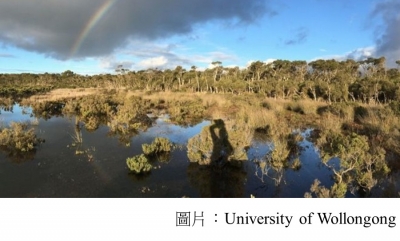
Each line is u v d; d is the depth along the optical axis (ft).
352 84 96.73
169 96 103.30
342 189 24.40
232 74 178.29
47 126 57.36
